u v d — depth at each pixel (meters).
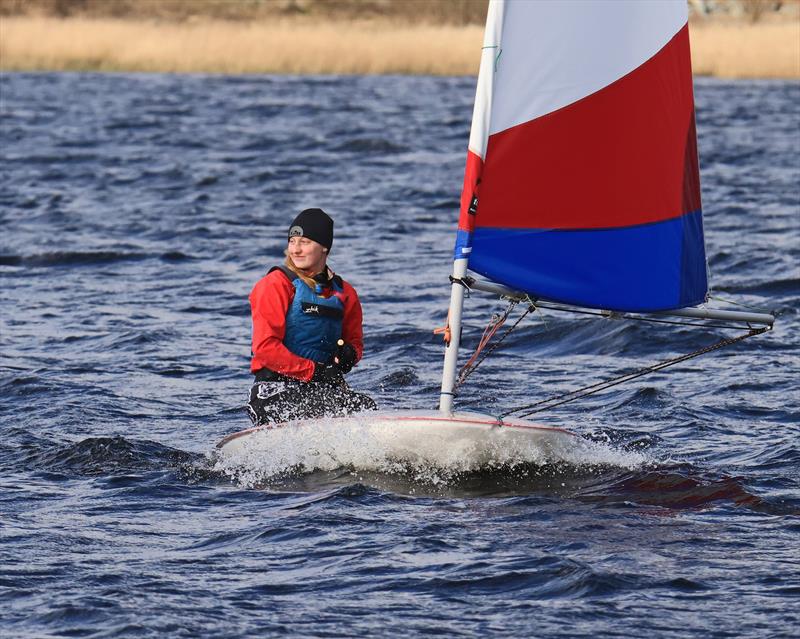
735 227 67.25
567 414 33.53
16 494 26.34
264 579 21.48
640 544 23.11
